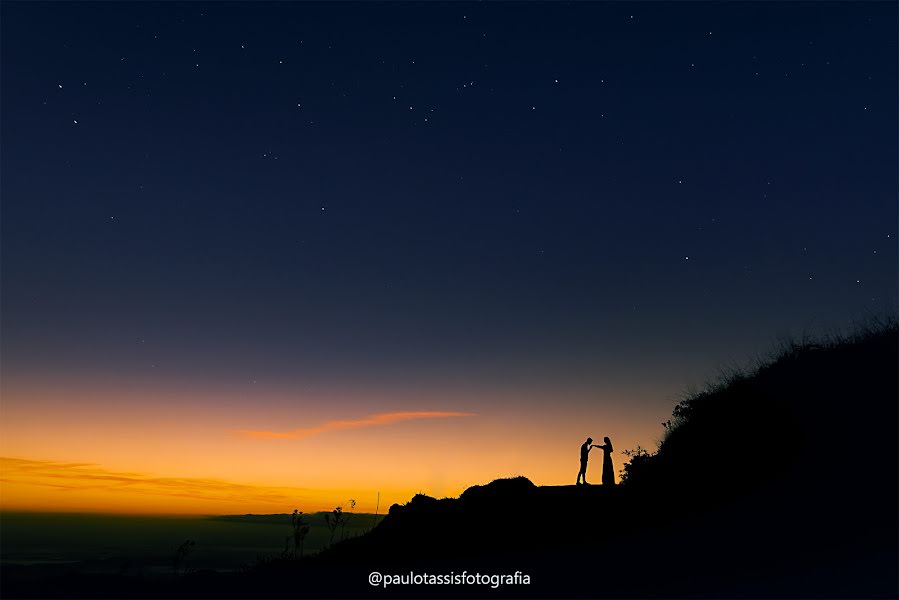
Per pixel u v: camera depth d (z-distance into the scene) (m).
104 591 13.45
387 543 16.53
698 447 15.32
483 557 14.20
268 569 15.40
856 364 14.63
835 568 9.23
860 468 11.66
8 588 13.76
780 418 14.26
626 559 11.81
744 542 11.02
